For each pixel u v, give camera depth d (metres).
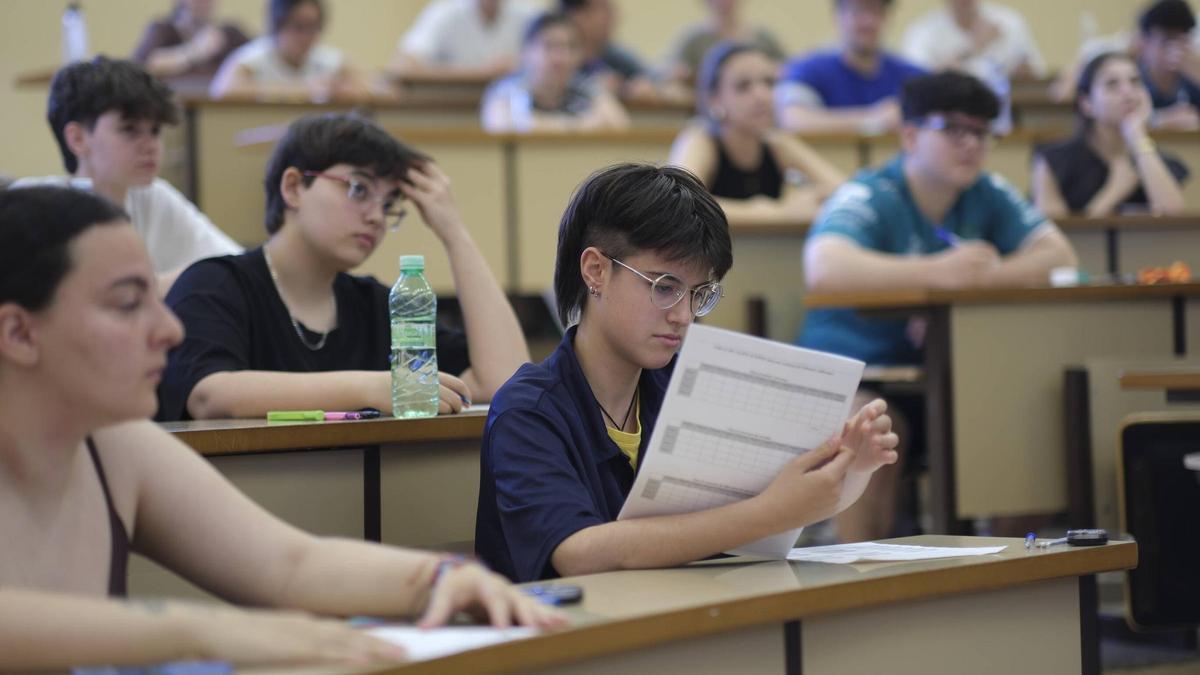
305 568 1.31
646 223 1.63
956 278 3.62
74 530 1.22
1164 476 2.84
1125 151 4.87
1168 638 3.21
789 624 1.33
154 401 1.17
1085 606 1.56
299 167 2.44
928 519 4.30
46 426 1.17
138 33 7.45
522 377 1.71
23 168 6.93
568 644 1.14
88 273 1.13
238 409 2.19
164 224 3.12
